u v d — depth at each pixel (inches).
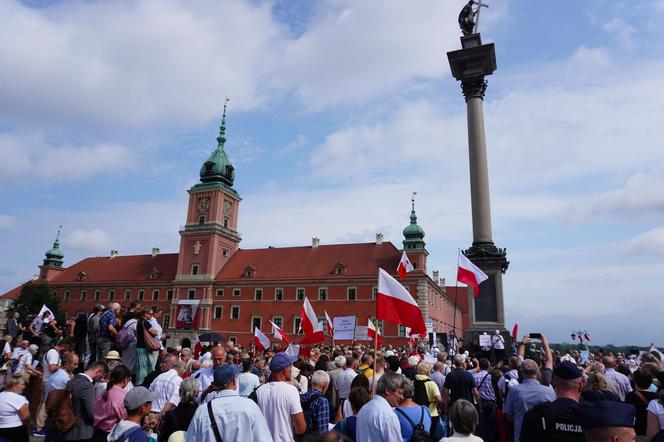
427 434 246.7
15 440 312.0
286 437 276.8
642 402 311.4
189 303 3036.4
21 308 3260.3
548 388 292.8
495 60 1171.3
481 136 1112.8
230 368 229.3
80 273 3639.3
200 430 204.4
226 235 3262.8
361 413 241.1
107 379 365.1
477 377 492.7
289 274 2979.8
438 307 3034.0
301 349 836.6
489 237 1059.9
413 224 2935.5
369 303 2699.3
